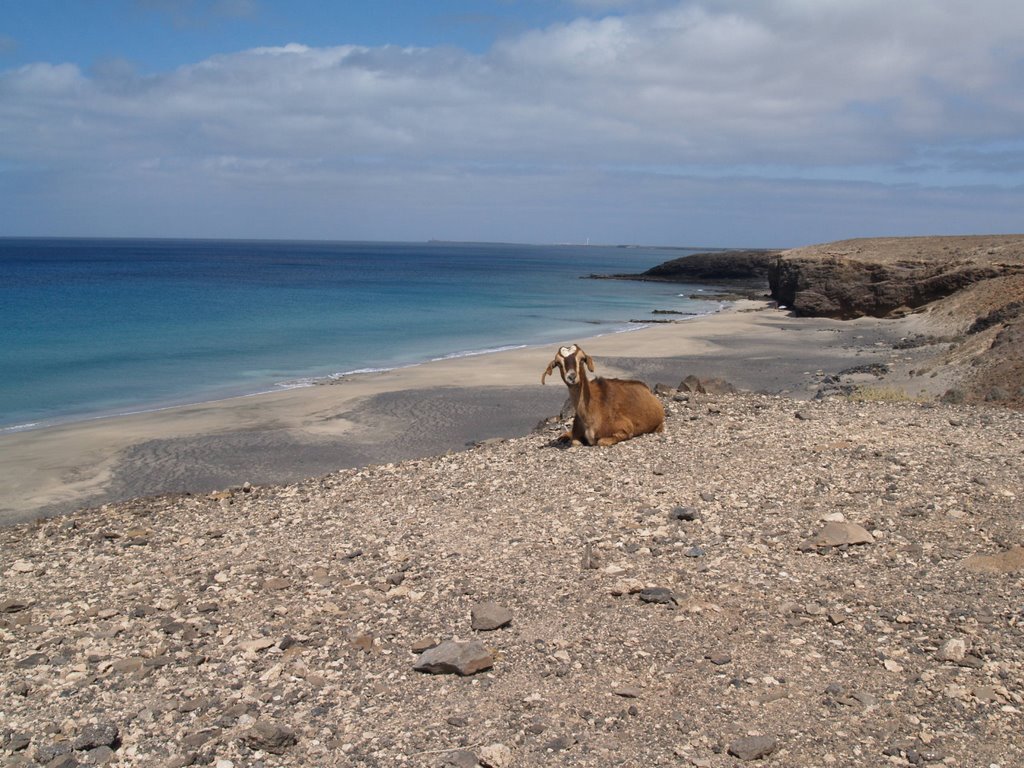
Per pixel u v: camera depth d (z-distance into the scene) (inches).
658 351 1502.2
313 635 263.1
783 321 2122.3
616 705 213.8
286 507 439.2
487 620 260.4
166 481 688.4
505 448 542.9
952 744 191.3
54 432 860.0
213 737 205.0
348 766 191.9
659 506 379.6
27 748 205.0
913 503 365.1
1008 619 251.1
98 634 275.6
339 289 3425.2
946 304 1824.6
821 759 187.9
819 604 269.6
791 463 437.7
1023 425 527.8
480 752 191.8
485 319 2249.0
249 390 1119.6
